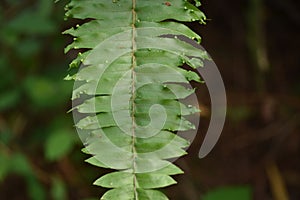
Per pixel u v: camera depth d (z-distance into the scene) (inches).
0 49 121.3
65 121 115.3
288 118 136.8
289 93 142.1
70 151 127.5
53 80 116.6
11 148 123.5
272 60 146.3
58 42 120.0
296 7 143.3
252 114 139.9
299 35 147.9
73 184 128.3
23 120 126.6
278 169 139.7
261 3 127.3
